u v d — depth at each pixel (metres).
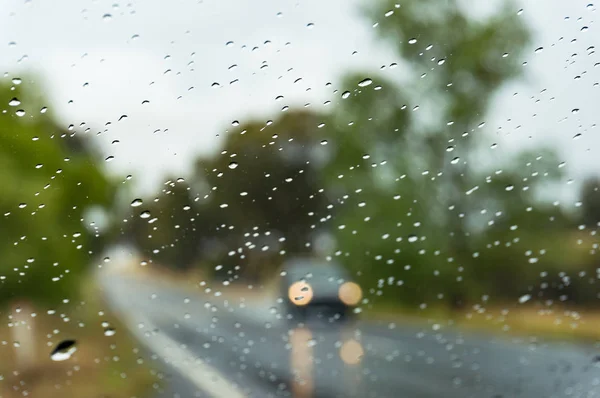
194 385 6.40
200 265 7.88
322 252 10.38
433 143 11.62
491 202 10.17
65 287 7.79
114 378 6.21
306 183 9.12
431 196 10.95
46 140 7.05
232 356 7.75
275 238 9.44
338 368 7.86
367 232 10.20
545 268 8.99
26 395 5.66
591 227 8.27
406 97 11.49
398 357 8.66
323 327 10.75
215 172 7.21
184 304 8.54
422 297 10.47
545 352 8.23
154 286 8.23
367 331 10.52
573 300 8.30
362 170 10.11
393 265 10.36
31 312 7.76
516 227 9.83
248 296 8.53
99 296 8.05
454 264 10.30
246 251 8.09
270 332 10.28
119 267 7.88
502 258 9.85
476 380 6.89
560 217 9.22
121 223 7.07
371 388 6.70
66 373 6.23
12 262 7.54
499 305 9.91
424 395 6.29
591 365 7.05
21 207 7.30
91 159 7.00
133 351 7.32
